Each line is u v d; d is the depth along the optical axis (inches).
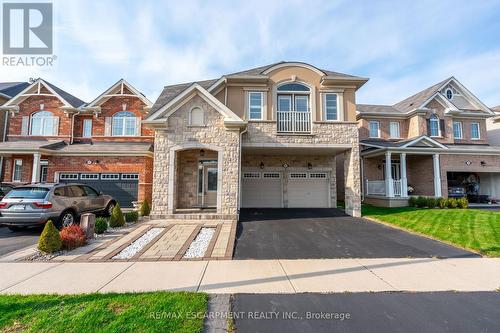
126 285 188.7
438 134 757.3
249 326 136.3
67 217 375.2
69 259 252.7
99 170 585.0
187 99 470.6
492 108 882.1
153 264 240.8
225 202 451.8
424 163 706.8
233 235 346.3
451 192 720.3
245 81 540.1
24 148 551.8
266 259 258.7
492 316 148.3
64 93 698.2
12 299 159.5
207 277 207.2
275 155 627.5
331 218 472.7
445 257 264.1
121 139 648.4
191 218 444.1
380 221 443.5
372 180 740.7
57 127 651.5
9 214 337.4
